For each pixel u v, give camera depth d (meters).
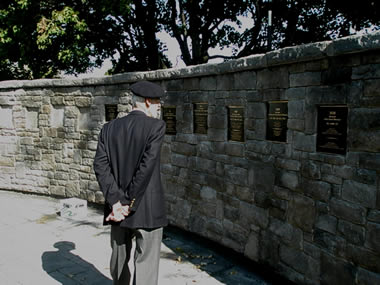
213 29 17.36
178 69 5.15
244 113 4.21
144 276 2.73
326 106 3.12
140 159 2.69
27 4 11.08
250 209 4.14
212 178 4.79
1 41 12.10
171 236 5.22
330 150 3.09
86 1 12.38
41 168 7.67
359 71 2.78
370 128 2.70
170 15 17.45
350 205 2.88
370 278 2.70
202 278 3.75
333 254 3.05
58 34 11.83
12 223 5.65
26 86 7.63
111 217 2.65
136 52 16.69
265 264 3.94
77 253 4.41
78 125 7.14
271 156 3.82
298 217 3.45
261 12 15.77
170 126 5.55
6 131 8.06
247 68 4.01
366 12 13.04
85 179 7.05
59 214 6.25
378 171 2.65
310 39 15.86
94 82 6.63
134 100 2.93
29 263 4.07
